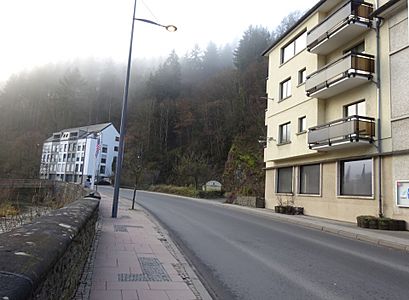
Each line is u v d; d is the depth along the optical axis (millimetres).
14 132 72750
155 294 5441
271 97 28344
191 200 34875
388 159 16734
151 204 25594
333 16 19922
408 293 6172
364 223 15734
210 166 56938
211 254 9016
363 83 18781
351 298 5785
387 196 16562
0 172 47938
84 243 6301
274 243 11039
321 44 21016
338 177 19984
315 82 21141
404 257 9781
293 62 25266
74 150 89250
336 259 8992
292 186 24703
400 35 16734
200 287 5992
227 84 70688
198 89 80938
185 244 10273
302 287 6344
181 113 73750
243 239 11555
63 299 3721
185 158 56844
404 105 16109
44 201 28094
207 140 65812
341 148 19547
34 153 66125
